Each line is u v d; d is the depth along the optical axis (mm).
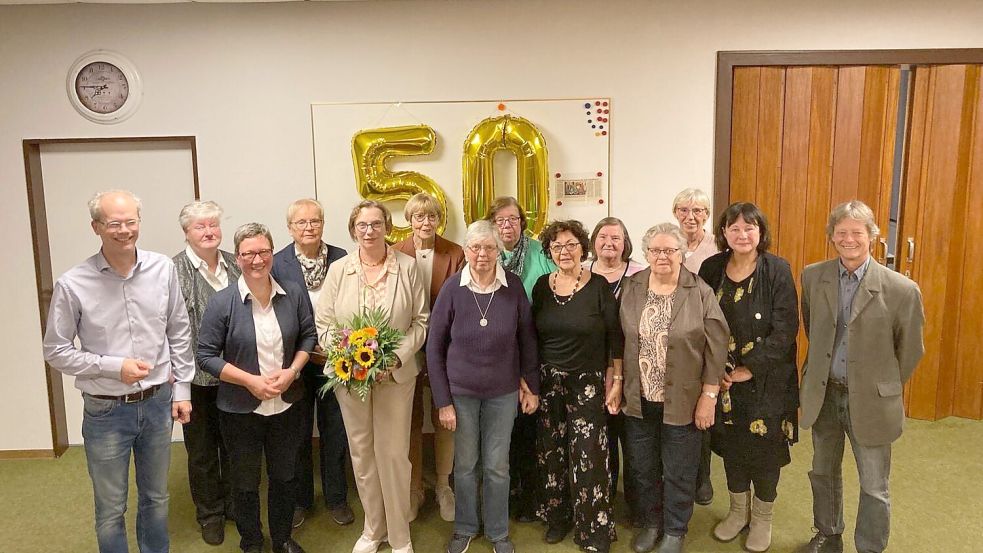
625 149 3658
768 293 2486
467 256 2521
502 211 2961
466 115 3598
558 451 2691
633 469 2670
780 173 3725
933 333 3873
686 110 3635
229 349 2465
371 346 2389
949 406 3963
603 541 2662
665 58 3592
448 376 2600
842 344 2412
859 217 2283
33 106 3482
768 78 3631
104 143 3588
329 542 2857
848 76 3641
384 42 3541
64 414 3797
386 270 2602
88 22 3443
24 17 3418
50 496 3270
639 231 3725
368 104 3578
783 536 2816
